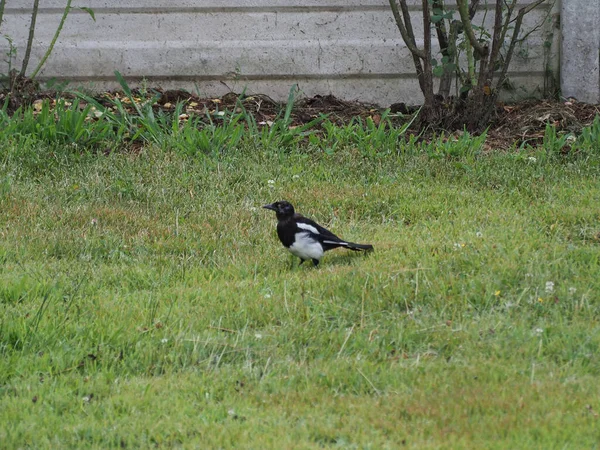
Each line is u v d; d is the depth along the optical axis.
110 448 7.08
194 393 8.00
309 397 7.89
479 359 8.53
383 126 15.88
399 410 7.55
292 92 17.08
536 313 9.53
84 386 8.06
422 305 9.83
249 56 17.91
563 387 7.86
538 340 8.88
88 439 7.21
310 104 17.83
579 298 9.78
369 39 17.83
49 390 7.98
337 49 17.83
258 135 16.06
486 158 15.09
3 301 10.02
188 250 11.78
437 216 12.95
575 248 11.20
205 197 13.61
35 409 7.62
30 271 10.81
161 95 17.70
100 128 15.91
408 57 17.88
